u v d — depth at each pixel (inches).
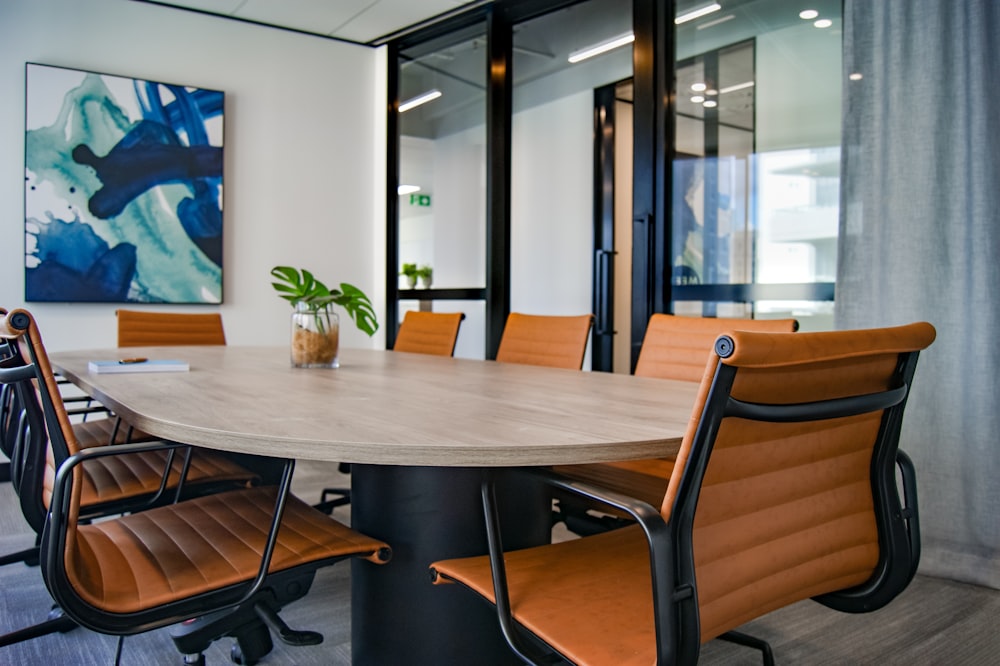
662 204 144.1
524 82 210.1
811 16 122.0
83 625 42.4
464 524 58.5
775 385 34.6
